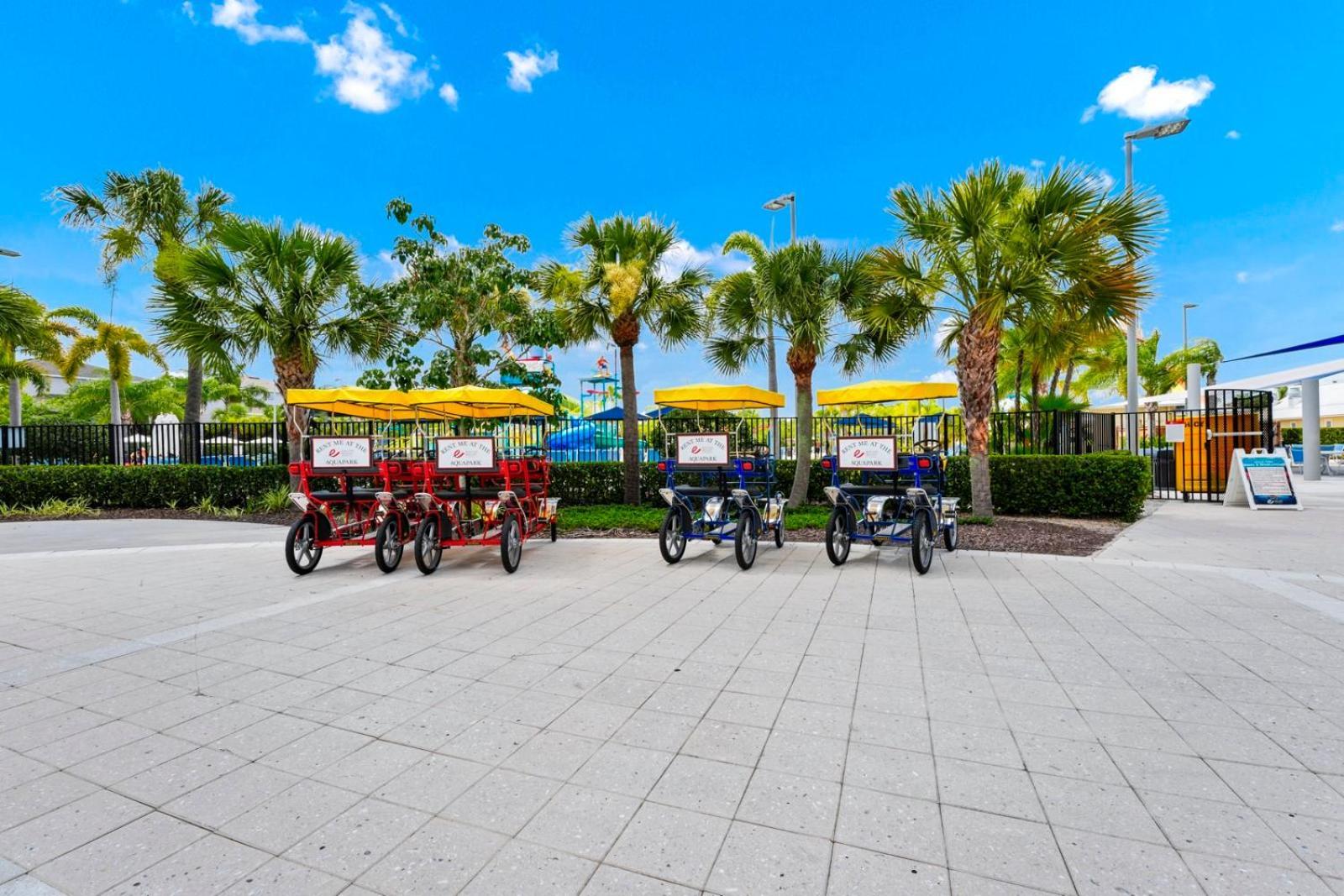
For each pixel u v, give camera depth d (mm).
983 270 9281
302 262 12125
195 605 5750
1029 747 2955
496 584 6523
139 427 15305
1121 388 26297
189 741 3129
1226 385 17484
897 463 7418
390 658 4293
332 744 3076
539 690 3697
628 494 12562
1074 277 8688
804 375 11906
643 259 12047
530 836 2342
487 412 9250
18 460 15672
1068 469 10531
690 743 3033
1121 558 7195
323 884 2100
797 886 2057
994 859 2174
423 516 7281
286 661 4250
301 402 8242
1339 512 10945
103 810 2553
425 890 2061
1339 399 22047
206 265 11625
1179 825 2346
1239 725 3143
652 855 2221
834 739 3053
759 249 13352
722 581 6555
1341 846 2213
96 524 11945
